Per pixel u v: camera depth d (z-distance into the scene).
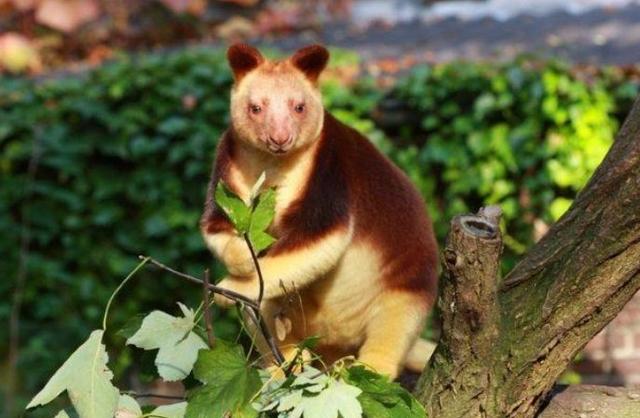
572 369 11.09
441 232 11.28
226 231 5.94
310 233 5.92
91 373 4.62
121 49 17.03
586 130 11.02
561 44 12.71
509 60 11.66
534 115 11.07
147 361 5.23
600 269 4.66
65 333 11.65
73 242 11.75
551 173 11.05
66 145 11.65
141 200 11.67
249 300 4.91
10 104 11.77
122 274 11.67
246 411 4.62
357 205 6.20
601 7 15.16
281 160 6.03
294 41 14.91
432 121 11.22
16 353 11.52
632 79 11.07
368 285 6.22
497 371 4.88
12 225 11.70
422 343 6.71
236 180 6.11
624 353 11.05
